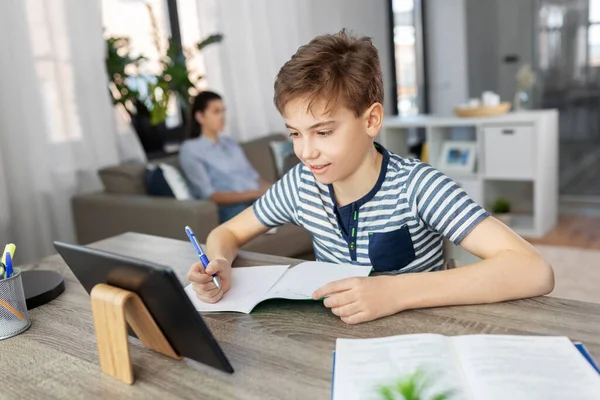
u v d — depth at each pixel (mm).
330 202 1110
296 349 792
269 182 3068
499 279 875
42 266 1283
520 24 4258
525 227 3533
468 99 4613
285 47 3697
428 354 725
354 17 4520
